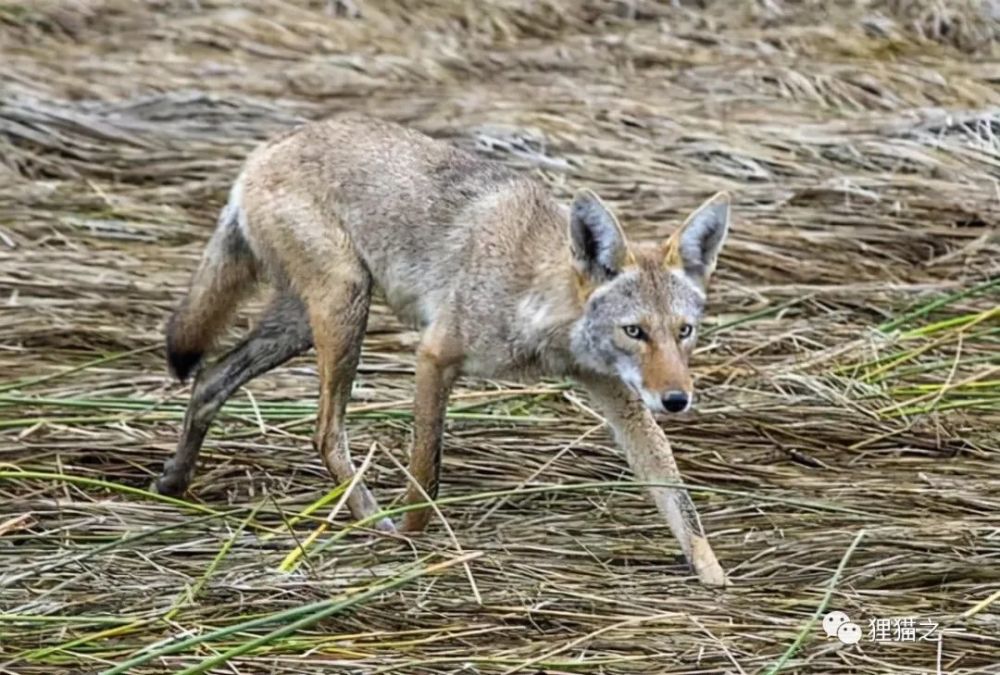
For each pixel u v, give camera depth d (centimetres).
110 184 1736
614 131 1866
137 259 1570
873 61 2112
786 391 1383
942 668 968
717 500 1212
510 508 1202
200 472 1234
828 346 1469
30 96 1855
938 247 1677
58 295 1484
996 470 1270
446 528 1089
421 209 1199
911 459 1290
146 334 1427
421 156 1220
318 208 1219
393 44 2180
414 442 1177
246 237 1244
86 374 1352
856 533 1130
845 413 1337
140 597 1008
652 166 1783
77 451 1227
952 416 1348
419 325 1220
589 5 2331
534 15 2295
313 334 1223
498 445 1273
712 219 1141
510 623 1002
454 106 1919
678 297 1119
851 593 1060
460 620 998
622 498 1210
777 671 934
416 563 1042
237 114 1872
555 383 1368
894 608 1041
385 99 1961
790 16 2289
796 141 1845
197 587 1002
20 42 2114
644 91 2009
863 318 1538
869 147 1833
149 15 2200
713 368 1409
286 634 931
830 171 1797
